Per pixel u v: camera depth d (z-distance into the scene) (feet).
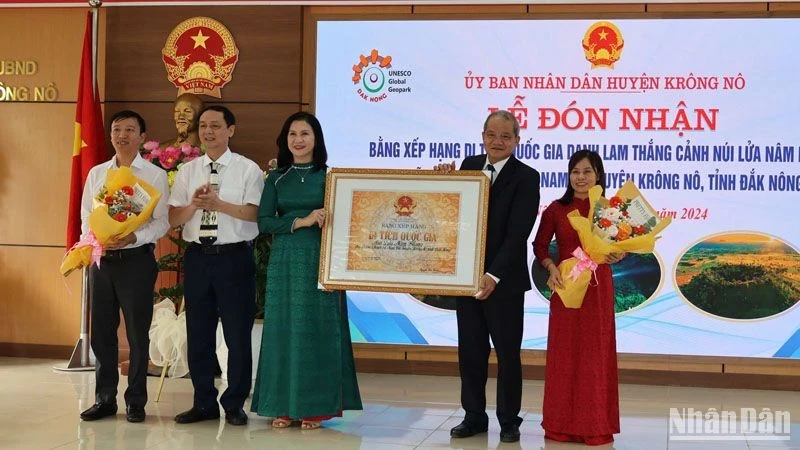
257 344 20.92
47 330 25.22
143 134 17.56
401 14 23.73
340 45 24.02
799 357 22.40
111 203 16.34
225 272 16.98
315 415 16.76
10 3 24.91
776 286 22.50
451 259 16.30
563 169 23.25
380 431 17.04
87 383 21.52
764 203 22.54
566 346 16.33
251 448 15.46
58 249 25.14
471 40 23.52
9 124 25.26
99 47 24.84
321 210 16.65
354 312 24.09
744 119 22.58
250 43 24.29
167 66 24.57
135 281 17.12
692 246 22.79
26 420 17.43
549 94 23.27
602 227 15.74
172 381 22.39
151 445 15.53
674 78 22.80
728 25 22.57
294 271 16.81
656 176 22.90
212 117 17.13
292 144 16.93
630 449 15.88
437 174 16.58
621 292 23.03
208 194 16.37
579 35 23.13
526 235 16.14
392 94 23.82
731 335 22.65
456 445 15.99
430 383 22.58
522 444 16.16
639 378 22.98
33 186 25.20
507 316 16.25
